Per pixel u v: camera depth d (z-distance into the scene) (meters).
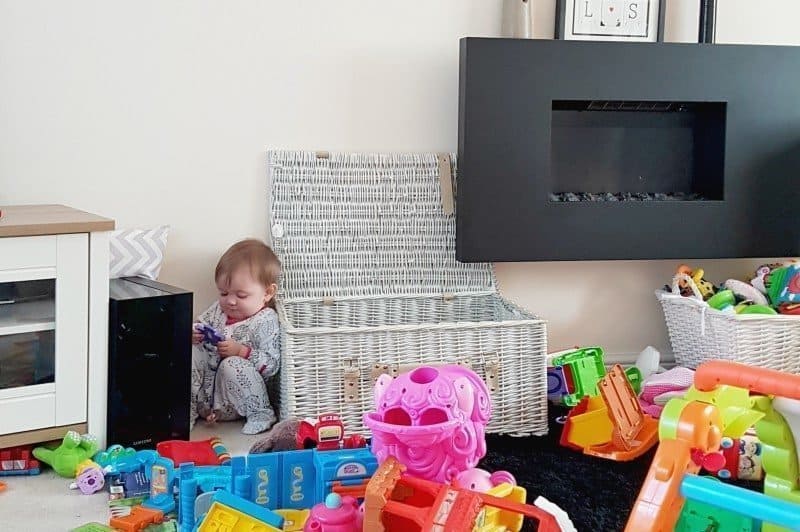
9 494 1.95
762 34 3.02
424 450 1.69
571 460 2.19
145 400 2.19
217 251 2.63
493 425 2.36
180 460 1.99
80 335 2.10
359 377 2.30
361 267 2.70
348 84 2.69
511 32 2.71
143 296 2.16
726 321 2.60
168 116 2.54
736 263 3.04
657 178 2.92
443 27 2.75
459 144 2.67
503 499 1.50
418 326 2.31
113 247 2.41
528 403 2.38
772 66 2.80
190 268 2.61
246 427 2.38
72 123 2.45
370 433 2.31
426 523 1.45
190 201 2.59
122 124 2.50
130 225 2.54
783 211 2.86
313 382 2.27
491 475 1.84
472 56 2.59
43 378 2.08
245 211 2.64
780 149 2.84
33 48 2.39
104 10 2.44
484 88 2.61
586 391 2.50
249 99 2.61
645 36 2.84
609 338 2.99
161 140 2.54
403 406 1.71
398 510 1.48
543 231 2.70
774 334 2.61
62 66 2.42
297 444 1.93
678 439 1.41
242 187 2.63
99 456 2.05
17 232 1.99
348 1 2.66
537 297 2.91
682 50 2.74
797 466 1.66
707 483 1.34
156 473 1.88
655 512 1.36
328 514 1.55
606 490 2.01
